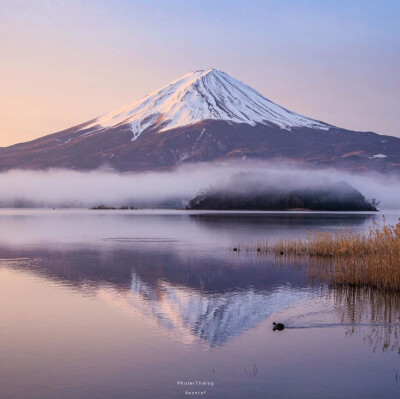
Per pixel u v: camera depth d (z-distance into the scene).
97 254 46.81
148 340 19.86
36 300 26.45
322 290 29.20
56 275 34.59
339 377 16.52
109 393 15.37
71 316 23.20
